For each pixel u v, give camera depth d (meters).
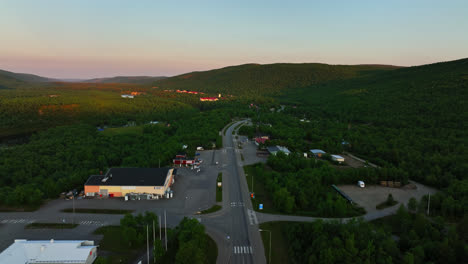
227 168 155.88
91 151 175.12
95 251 74.50
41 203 106.94
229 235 87.88
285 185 118.88
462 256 72.69
